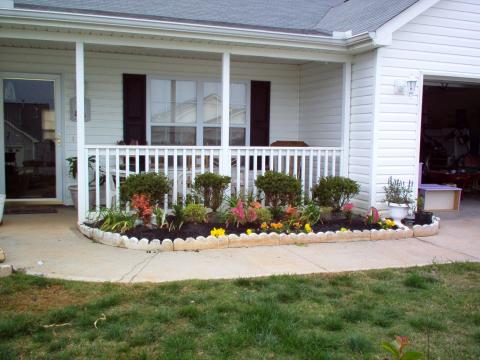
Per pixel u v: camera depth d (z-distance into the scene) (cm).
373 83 793
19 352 339
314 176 963
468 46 845
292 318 399
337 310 422
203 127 977
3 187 886
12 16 626
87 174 714
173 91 953
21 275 492
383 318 406
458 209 961
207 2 1036
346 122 850
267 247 641
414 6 770
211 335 369
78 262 547
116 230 653
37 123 903
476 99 1281
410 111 820
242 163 989
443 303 446
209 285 475
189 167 913
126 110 924
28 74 876
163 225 670
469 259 604
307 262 572
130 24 668
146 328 377
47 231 700
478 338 374
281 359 337
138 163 732
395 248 655
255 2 1105
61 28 658
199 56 927
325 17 1068
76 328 378
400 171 822
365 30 774
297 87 1036
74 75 899
